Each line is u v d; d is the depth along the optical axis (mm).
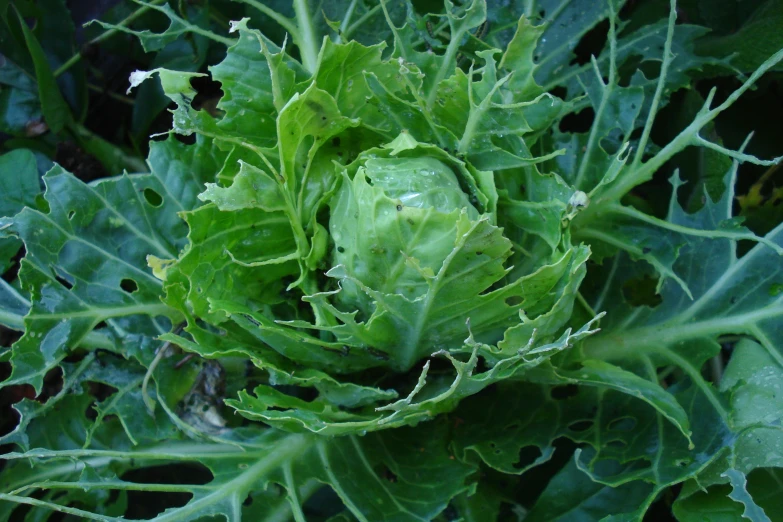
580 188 1234
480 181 1159
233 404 1136
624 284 1284
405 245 1103
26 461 1262
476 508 1225
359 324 1122
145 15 1405
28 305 1272
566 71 1323
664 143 1371
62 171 1214
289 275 1203
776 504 1202
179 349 1241
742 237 1159
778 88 1373
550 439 1213
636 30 1344
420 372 1199
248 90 1169
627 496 1201
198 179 1250
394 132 1193
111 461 1256
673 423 1194
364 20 1303
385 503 1176
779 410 1182
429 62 1201
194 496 1148
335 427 1126
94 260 1219
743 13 1367
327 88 1173
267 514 1227
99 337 1235
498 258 1091
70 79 1421
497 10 1316
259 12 1350
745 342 1216
